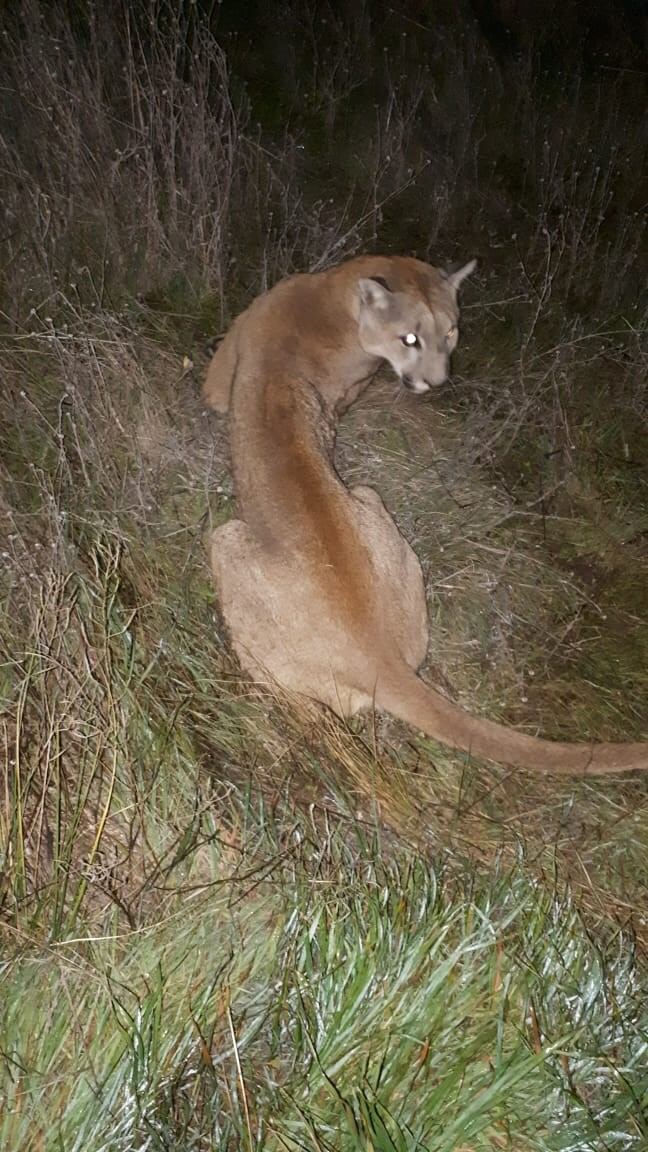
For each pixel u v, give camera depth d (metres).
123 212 2.77
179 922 1.45
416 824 1.73
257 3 4.14
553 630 2.16
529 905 1.58
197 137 2.75
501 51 4.36
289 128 3.59
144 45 3.35
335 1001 1.38
